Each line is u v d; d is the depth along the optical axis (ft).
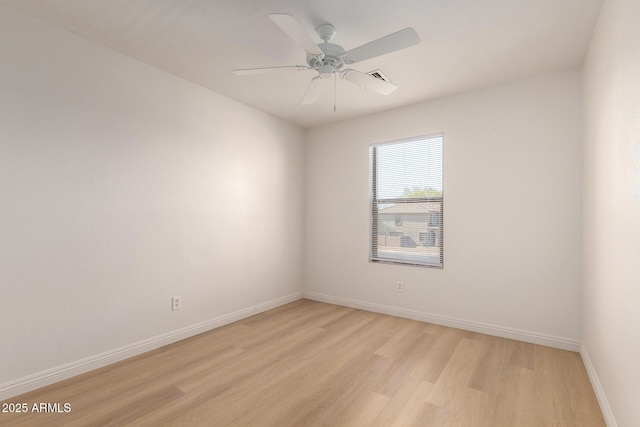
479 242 10.57
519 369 8.02
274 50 8.45
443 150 11.30
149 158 9.09
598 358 6.90
